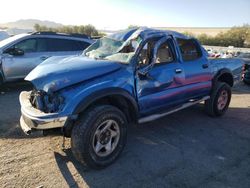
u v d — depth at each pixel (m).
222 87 6.00
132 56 4.14
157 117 4.54
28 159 3.91
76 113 3.41
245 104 7.77
